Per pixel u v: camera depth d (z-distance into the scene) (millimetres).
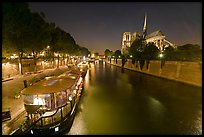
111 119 16547
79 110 19031
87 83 36500
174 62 40750
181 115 18016
